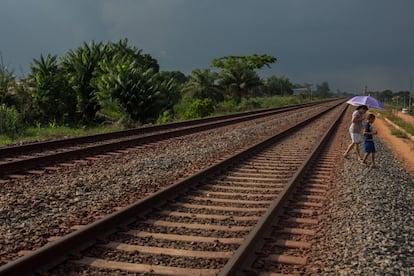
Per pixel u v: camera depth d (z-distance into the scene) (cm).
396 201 776
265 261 481
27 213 641
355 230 584
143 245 524
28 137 1734
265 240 539
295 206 716
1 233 553
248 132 1911
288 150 1392
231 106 5056
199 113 3472
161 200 703
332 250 516
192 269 451
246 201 733
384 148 1622
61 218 624
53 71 2816
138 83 2686
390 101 12038
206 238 544
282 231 582
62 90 2783
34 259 432
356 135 1255
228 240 538
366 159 1254
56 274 435
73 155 1125
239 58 6538
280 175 972
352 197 768
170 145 1435
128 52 3691
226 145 1455
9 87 2588
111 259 480
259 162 1148
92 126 2766
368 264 468
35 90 2673
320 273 454
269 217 593
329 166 1116
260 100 6994
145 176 923
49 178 882
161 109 2959
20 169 940
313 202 748
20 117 2333
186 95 4594
